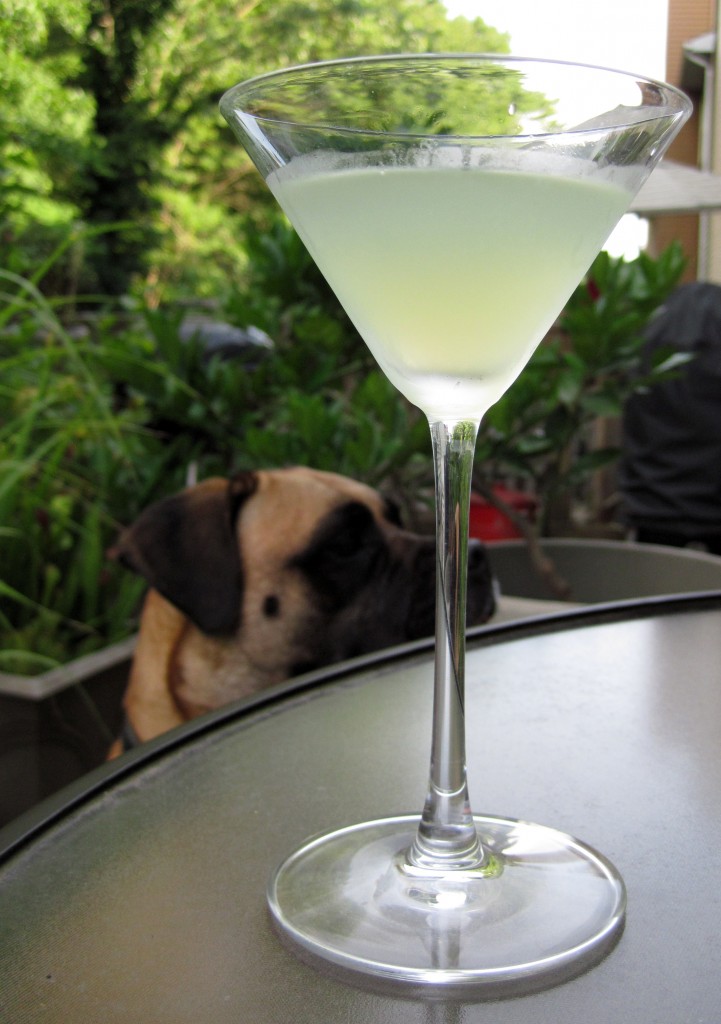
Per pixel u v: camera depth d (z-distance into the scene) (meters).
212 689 0.49
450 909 0.25
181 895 0.26
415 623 0.50
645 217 1.17
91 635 0.83
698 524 1.43
